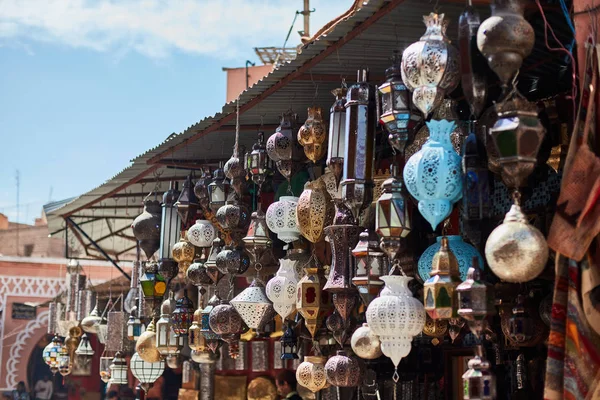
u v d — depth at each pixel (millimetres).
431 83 3352
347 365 4480
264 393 7988
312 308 4648
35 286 15219
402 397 5625
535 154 3047
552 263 3836
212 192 5680
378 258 4117
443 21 3438
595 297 3016
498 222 4035
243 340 7988
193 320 6234
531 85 4512
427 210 3451
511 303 4113
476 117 3457
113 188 7789
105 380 9070
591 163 2990
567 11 3506
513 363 4961
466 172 3418
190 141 6055
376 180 4730
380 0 3637
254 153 5250
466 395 3199
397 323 3662
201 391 8453
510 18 3002
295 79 4672
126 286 11828
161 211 6727
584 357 3014
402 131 3748
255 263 5223
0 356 14875
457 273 3492
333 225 4324
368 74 4523
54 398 15039
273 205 4996
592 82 3096
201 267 6074
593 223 2951
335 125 4262
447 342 5680
